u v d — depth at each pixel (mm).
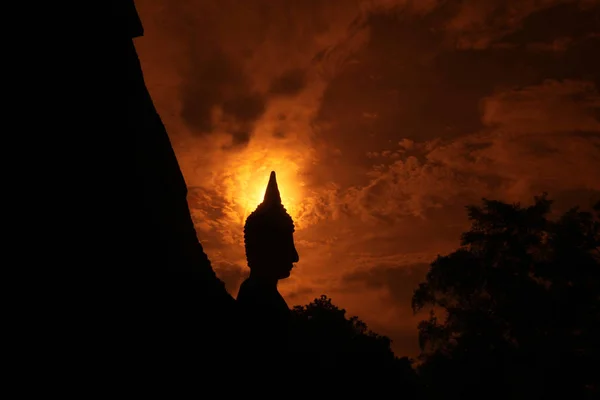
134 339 1751
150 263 1869
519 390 27922
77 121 1794
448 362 28875
